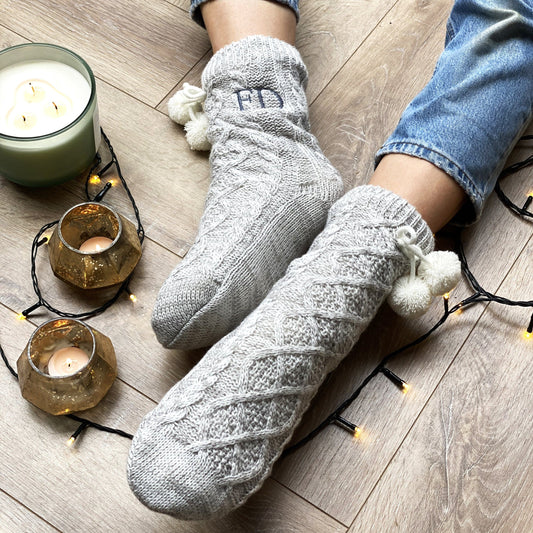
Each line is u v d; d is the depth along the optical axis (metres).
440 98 1.00
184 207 1.10
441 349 1.02
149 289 1.05
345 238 0.91
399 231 0.91
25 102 1.05
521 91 1.01
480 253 1.07
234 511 0.92
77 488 0.93
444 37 1.24
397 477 0.94
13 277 1.05
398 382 0.99
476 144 0.98
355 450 0.96
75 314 1.03
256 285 0.94
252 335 0.86
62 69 1.08
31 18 1.23
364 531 0.92
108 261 0.98
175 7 1.26
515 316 1.04
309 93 1.19
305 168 1.00
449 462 0.95
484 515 0.93
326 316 0.88
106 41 1.22
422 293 0.94
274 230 0.96
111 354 0.96
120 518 0.91
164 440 0.82
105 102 1.17
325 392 0.99
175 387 0.86
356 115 1.18
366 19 1.25
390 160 0.99
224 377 0.84
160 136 1.15
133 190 1.11
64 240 0.97
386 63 1.22
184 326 0.90
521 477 0.95
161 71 1.20
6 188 1.11
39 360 0.96
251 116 1.00
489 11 1.04
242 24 1.06
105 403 0.98
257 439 0.84
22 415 0.96
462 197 0.99
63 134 1.00
